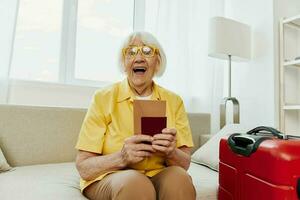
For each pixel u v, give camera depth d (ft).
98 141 3.55
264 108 7.35
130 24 8.01
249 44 7.48
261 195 3.13
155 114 3.20
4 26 5.67
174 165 3.58
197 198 3.95
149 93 4.20
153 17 7.60
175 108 4.17
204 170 5.13
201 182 4.31
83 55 7.30
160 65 4.23
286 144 2.96
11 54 5.73
